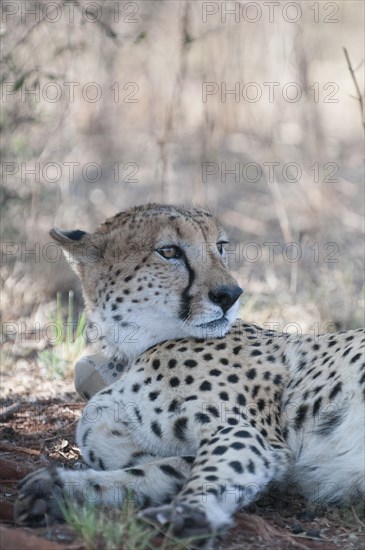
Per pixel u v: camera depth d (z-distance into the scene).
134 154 16.48
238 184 16.47
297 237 14.45
